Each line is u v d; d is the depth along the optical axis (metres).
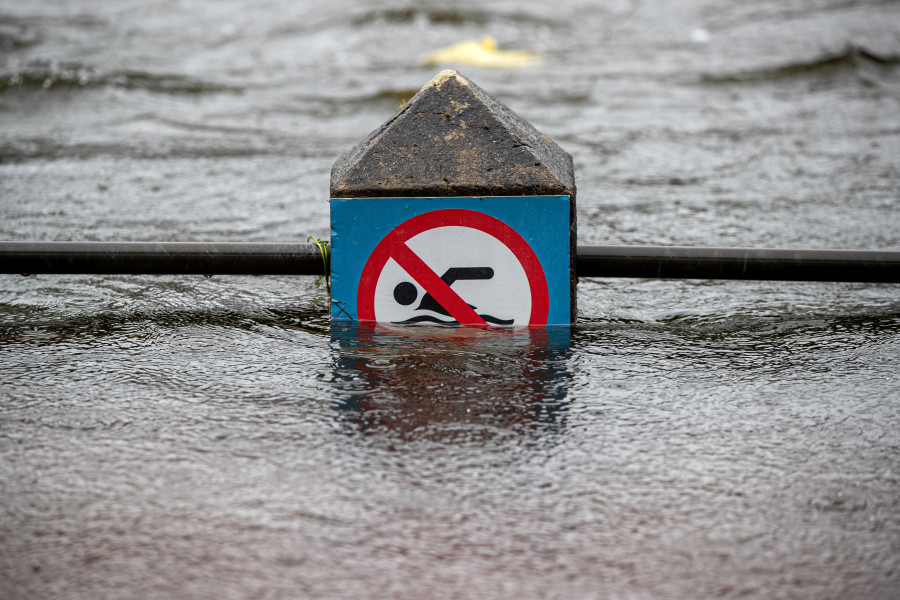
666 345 12.14
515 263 12.51
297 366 11.29
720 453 9.04
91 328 12.83
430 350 11.81
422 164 12.35
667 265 13.01
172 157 26.69
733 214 20.11
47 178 23.61
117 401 10.23
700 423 9.71
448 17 58.16
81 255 13.15
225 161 26.20
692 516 7.91
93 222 19.19
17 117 32.59
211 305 13.92
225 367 11.27
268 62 46.34
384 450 9.07
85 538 7.55
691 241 17.84
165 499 8.12
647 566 7.21
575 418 9.81
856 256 12.91
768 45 48.44
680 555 7.36
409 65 45.22
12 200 21.08
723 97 37.00
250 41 52.69
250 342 12.20
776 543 7.52
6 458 8.88
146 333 12.62
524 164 12.29
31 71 37.53
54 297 14.27
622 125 31.70
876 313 13.68
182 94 37.16
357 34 54.56
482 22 57.69
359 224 12.51
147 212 20.25
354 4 63.56
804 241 17.72
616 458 8.91
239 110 34.72
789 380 10.92
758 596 6.86
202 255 13.22
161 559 7.27
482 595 6.86
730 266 12.97
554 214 12.32
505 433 9.45
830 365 11.44
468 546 7.45
